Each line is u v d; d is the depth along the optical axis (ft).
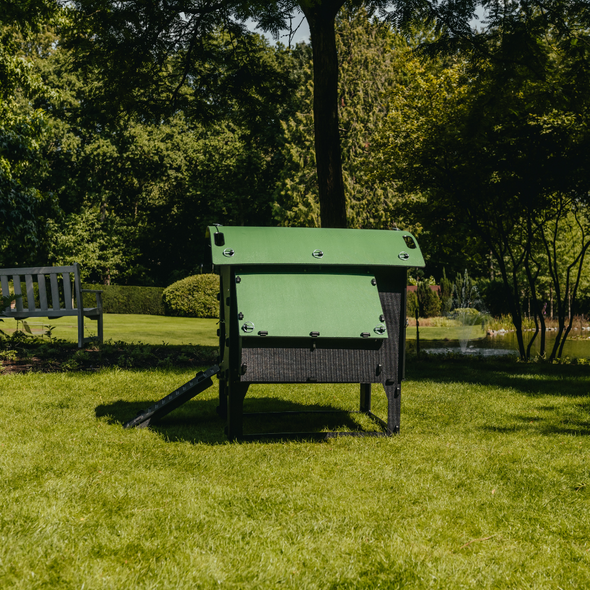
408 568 8.27
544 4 27.96
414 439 15.72
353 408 20.44
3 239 75.51
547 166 39.22
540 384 26.23
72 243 102.78
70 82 96.89
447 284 95.96
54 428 16.02
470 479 12.39
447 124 40.09
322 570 8.18
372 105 95.76
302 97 96.22
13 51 58.13
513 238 50.75
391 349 15.06
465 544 9.19
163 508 10.25
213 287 93.66
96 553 8.49
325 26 30.45
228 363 15.52
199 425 17.34
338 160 30.99
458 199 43.14
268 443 15.12
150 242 126.41
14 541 8.59
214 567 8.16
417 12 29.66
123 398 20.53
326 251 15.07
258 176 112.98
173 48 37.17
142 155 105.50
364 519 10.03
